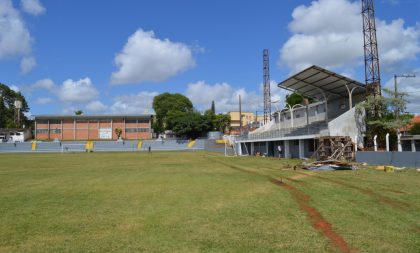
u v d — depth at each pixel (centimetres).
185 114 11038
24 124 12938
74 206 1249
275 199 1337
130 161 4416
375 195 1398
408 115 3909
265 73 9338
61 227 959
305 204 1229
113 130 11338
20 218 1070
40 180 2141
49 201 1357
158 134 12325
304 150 4678
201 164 3675
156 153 7738
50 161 4559
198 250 755
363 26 4369
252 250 750
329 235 852
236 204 1245
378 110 3944
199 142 10044
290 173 2416
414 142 3784
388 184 1733
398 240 807
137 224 978
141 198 1396
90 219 1045
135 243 809
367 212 1086
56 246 798
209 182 1919
